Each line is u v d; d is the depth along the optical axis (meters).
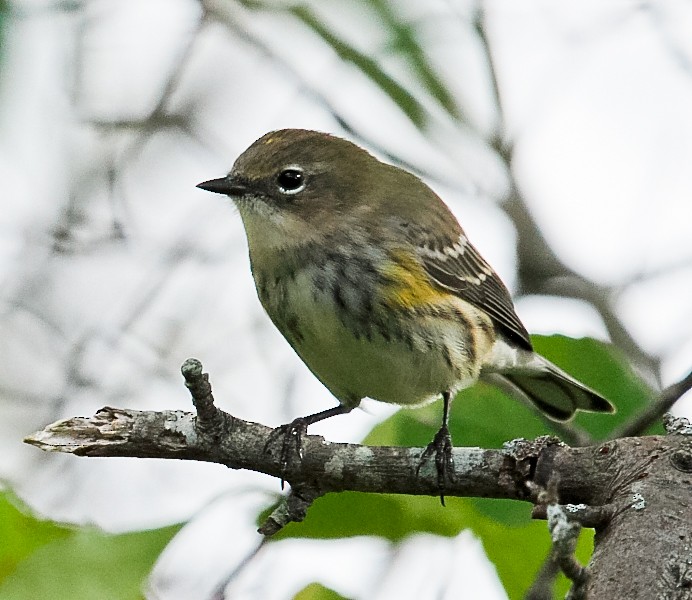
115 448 8.06
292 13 14.14
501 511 9.33
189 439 8.14
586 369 11.23
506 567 9.82
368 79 13.88
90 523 9.09
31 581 8.41
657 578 6.63
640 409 10.56
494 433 10.48
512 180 15.14
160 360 15.52
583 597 6.03
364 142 14.77
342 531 9.68
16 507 9.08
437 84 14.10
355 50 13.78
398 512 9.75
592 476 7.76
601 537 7.18
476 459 8.19
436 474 8.21
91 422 8.07
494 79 14.93
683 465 7.43
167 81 16.36
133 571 8.53
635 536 6.92
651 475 7.40
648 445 7.72
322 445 8.42
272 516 8.52
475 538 10.10
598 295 14.75
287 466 8.33
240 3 14.48
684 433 7.96
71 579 8.45
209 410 8.08
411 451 8.38
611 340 14.39
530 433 10.48
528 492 7.98
